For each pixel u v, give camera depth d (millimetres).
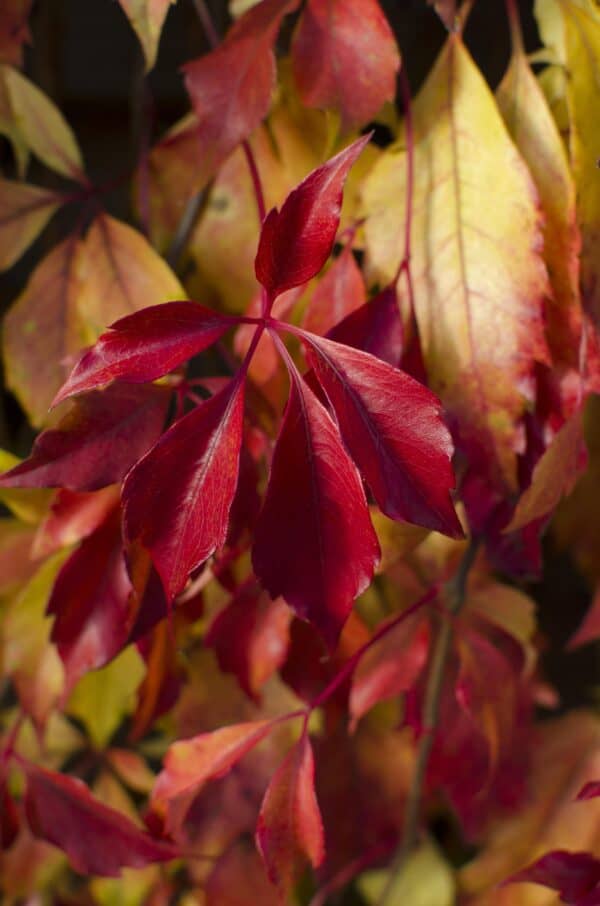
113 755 1012
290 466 664
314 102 743
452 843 1179
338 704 817
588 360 748
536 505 718
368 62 741
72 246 836
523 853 985
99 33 1147
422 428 664
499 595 866
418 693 890
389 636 835
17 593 881
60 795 809
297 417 665
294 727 930
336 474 663
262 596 808
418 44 937
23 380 839
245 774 936
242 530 733
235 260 848
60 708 777
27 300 836
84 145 1163
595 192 745
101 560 768
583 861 745
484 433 750
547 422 756
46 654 835
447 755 891
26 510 848
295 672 811
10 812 824
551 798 986
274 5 744
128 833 798
